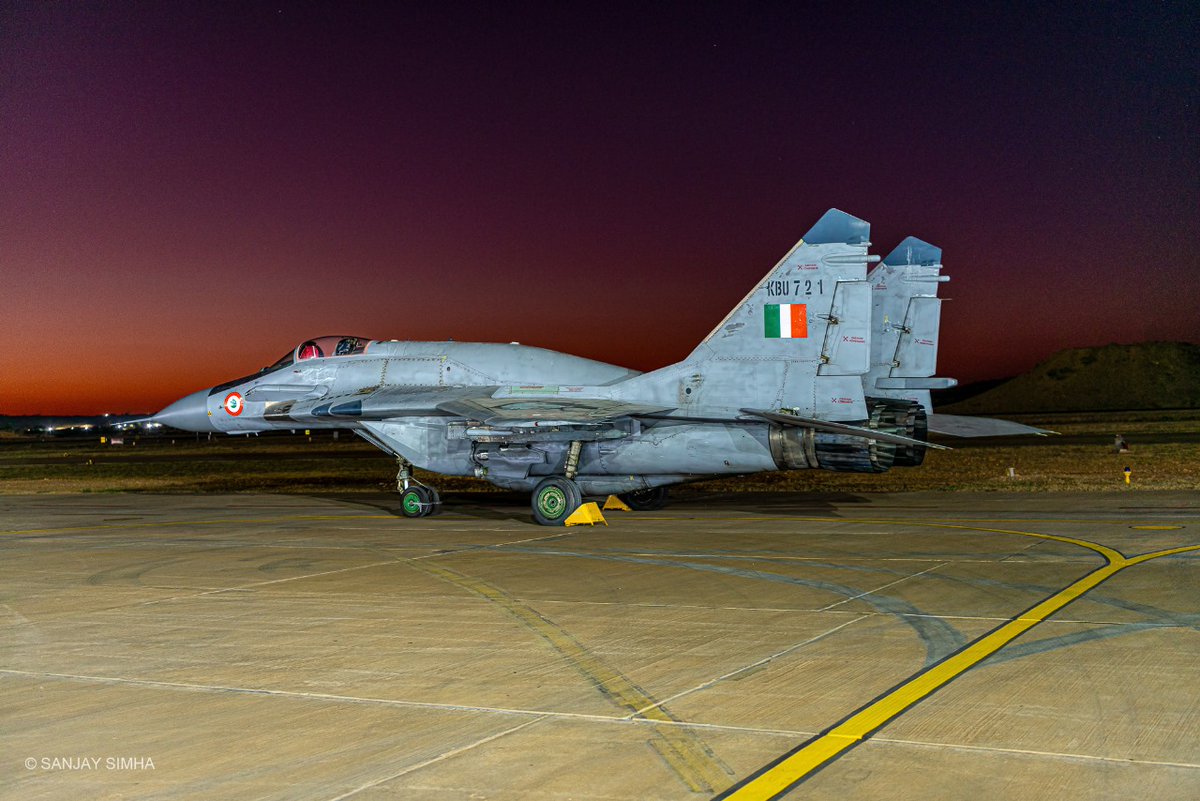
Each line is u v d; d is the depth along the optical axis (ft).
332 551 48.39
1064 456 126.52
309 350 72.23
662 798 16.01
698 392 57.57
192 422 72.64
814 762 17.49
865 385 67.05
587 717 20.48
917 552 43.11
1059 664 23.77
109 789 17.01
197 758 18.48
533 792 16.42
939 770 16.97
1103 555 40.98
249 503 81.92
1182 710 19.99
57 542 55.52
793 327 55.88
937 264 66.64
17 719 21.33
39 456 223.92
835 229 55.16
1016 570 37.70
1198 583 34.14
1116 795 15.71
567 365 65.92
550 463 60.59
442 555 45.91
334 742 19.25
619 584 36.88
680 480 59.52
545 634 28.60
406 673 24.49
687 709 20.88
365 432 67.00
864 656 25.05
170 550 50.55
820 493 77.82
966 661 24.27
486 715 20.83
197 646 28.09
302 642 28.30
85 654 27.40
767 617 30.25
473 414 58.29
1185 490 73.36
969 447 164.14
